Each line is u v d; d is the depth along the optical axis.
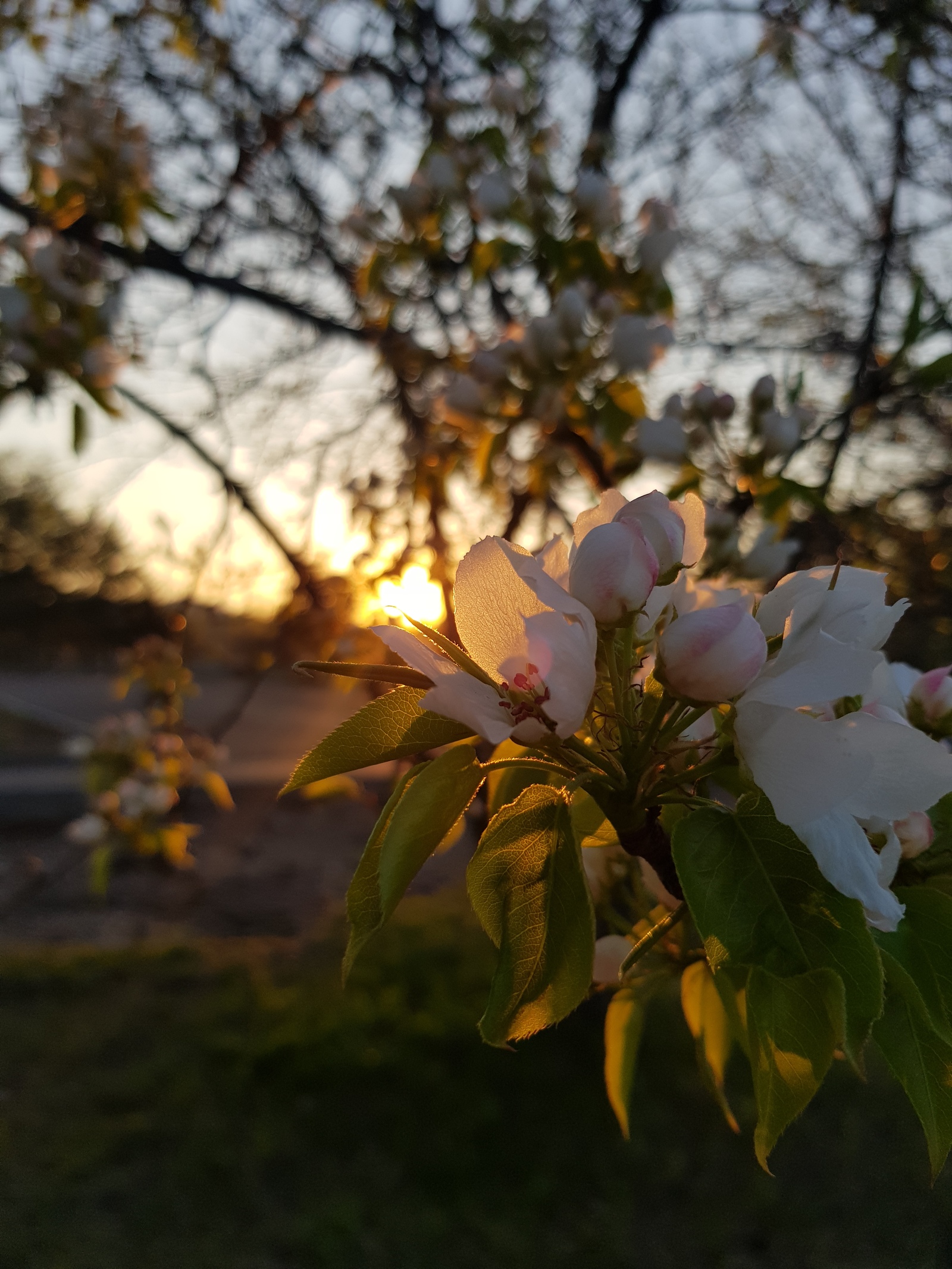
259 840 2.08
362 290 0.73
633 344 0.54
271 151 0.89
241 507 0.81
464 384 0.58
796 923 0.15
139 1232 0.77
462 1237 0.77
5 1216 0.79
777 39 0.82
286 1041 1.03
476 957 1.28
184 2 0.85
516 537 0.74
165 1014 1.16
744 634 0.15
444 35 0.83
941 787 0.15
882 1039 0.17
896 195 0.81
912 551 0.90
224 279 0.80
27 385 0.62
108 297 0.66
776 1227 0.78
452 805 0.16
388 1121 0.92
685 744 0.17
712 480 0.53
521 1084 0.97
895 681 0.23
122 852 1.90
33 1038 1.10
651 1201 0.81
